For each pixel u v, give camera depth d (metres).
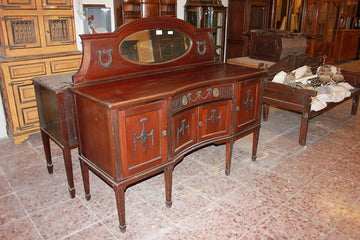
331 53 7.46
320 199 2.28
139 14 4.27
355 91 3.96
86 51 1.97
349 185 2.47
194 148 2.25
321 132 3.58
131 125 1.74
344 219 2.06
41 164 2.77
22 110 3.11
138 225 1.99
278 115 4.18
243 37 5.64
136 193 2.35
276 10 6.00
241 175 2.61
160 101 1.83
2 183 2.45
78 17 3.66
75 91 1.87
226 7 5.09
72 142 2.11
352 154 3.02
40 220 2.02
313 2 6.35
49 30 3.16
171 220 2.04
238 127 2.47
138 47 2.25
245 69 2.58
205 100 2.19
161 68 2.41
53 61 3.19
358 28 8.35
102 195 2.32
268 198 2.29
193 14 4.88
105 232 1.92
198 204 2.21
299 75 3.84
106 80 2.09
